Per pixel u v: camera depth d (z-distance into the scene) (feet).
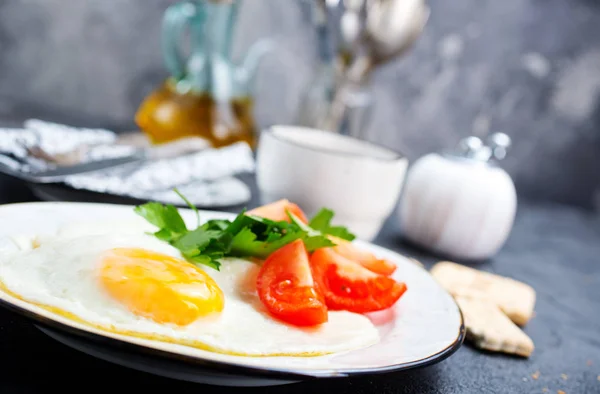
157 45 3.16
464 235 2.41
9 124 2.49
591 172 3.64
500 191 2.41
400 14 2.76
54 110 3.13
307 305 1.61
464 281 2.16
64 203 1.81
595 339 2.13
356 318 1.69
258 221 1.74
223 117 2.68
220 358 1.45
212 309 1.55
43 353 1.59
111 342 1.41
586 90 3.52
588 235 3.18
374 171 2.12
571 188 3.66
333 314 1.69
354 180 2.12
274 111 3.34
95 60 3.12
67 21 3.05
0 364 1.54
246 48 3.25
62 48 3.08
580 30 3.45
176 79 2.71
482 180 2.41
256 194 2.56
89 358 1.60
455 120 3.49
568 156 3.62
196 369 1.44
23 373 1.53
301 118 2.91
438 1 3.34
